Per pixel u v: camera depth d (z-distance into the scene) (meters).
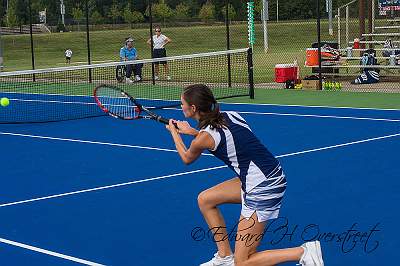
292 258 5.97
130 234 8.13
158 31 28.00
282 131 15.52
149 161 12.55
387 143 13.60
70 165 12.45
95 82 29.61
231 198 6.54
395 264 6.92
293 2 58.25
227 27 25.09
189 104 6.19
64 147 14.37
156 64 28.52
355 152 12.77
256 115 18.28
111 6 63.69
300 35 55.28
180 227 8.36
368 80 25.48
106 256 7.36
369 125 15.99
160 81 28.45
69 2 65.75
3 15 66.88
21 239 8.02
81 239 7.98
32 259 7.29
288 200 9.45
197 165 12.04
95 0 64.00
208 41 55.38
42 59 49.47
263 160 6.07
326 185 10.28
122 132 16.16
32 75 32.69
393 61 25.42
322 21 59.50
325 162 11.95
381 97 21.42
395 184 10.23
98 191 10.36
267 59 39.72
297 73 25.33
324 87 24.19
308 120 17.12
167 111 20.03
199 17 60.91
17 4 63.12
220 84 26.78
